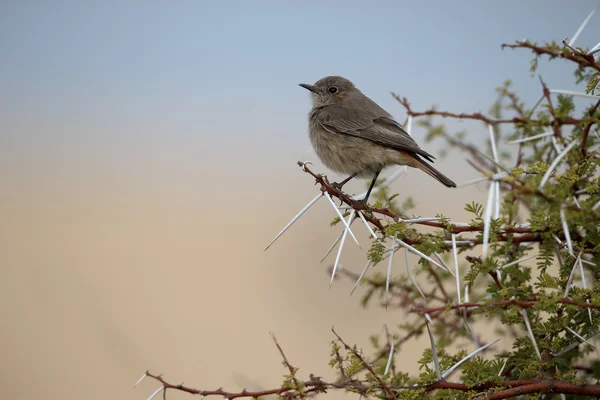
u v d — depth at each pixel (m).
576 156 8.32
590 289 7.19
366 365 7.43
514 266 8.46
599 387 7.08
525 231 8.25
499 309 7.44
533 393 7.45
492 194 6.92
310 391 7.63
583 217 6.59
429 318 7.12
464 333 9.71
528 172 8.02
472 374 7.73
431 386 7.55
